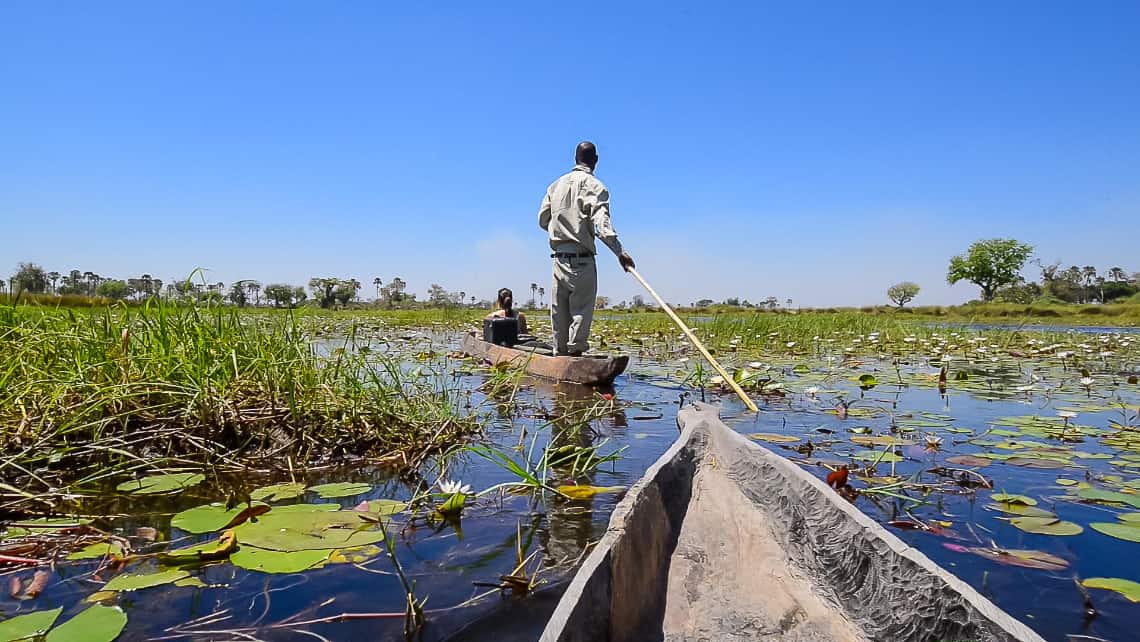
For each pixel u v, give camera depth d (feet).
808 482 6.40
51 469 8.59
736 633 5.14
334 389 11.38
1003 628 3.86
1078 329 58.54
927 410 15.10
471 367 22.25
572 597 4.10
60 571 5.87
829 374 21.98
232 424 10.11
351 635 4.83
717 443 8.12
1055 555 6.44
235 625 4.97
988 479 9.27
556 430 12.60
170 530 6.89
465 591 5.60
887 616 4.91
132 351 10.39
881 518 7.60
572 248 18.69
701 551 6.33
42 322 10.86
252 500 7.87
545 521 7.42
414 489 8.68
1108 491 8.54
